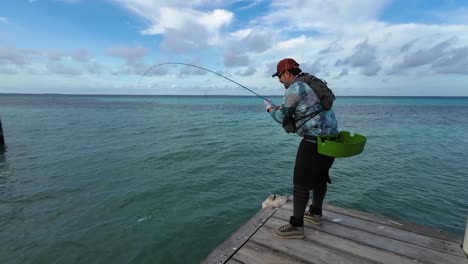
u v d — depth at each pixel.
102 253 4.52
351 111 49.25
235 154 12.19
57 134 18.00
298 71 2.75
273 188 7.78
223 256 2.52
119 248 4.66
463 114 44.09
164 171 9.25
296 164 2.69
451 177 9.11
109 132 19.25
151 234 5.11
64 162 10.39
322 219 3.20
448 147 14.81
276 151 13.10
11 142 14.83
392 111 50.72
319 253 2.53
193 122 28.06
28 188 7.47
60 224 5.46
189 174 8.93
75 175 8.69
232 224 5.55
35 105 62.53
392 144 15.59
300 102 2.54
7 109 47.16
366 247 2.62
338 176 9.02
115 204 6.43
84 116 34.31
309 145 2.57
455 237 2.75
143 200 6.69
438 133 20.84
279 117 2.62
